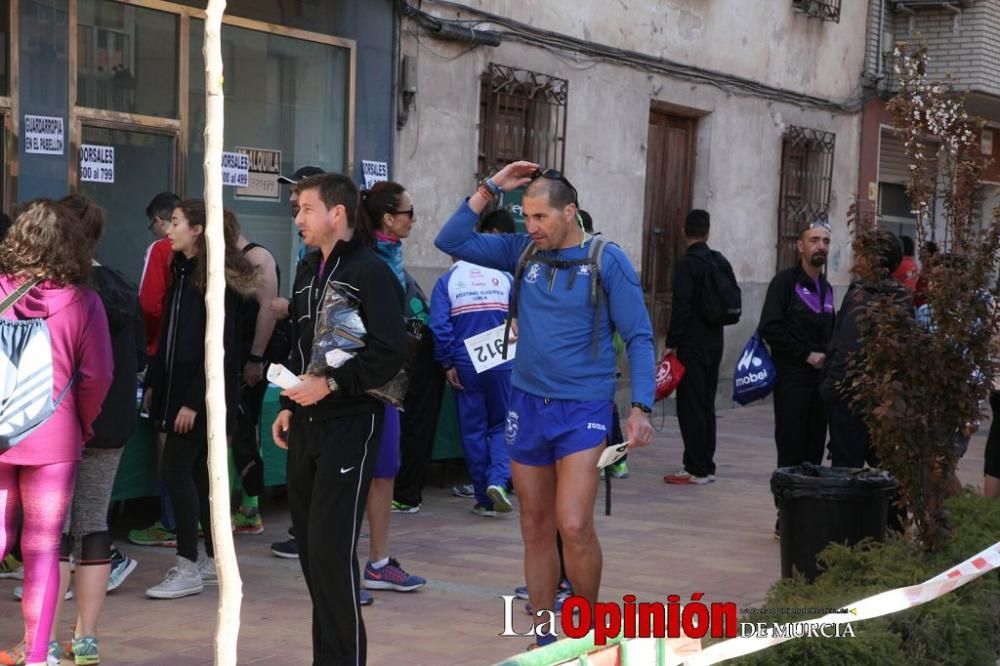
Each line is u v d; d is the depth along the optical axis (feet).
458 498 30.86
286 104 33.88
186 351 20.33
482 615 20.31
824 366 25.39
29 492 15.40
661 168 47.65
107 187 29.68
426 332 28.35
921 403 19.52
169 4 30.76
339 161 35.32
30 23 27.73
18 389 15.02
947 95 21.30
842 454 24.67
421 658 17.92
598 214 43.75
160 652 17.92
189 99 31.53
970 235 19.70
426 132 37.17
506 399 28.02
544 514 17.49
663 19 45.96
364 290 15.21
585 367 16.79
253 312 23.80
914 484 19.65
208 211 7.95
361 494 15.34
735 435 43.86
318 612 15.37
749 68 50.55
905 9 58.13
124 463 23.66
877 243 20.10
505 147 39.96
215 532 8.20
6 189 27.37
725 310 33.09
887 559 18.98
